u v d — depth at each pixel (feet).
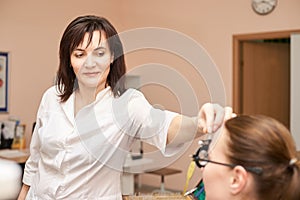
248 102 16.55
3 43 15.17
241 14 16.01
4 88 15.25
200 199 3.73
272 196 2.96
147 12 18.86
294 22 14.71
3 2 15.10
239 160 3.01
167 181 17.30
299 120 14.69
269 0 15.21
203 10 17.03
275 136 3.00
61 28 17.19
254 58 16.67
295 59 14.73
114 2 19.58
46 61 16.65
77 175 4.21
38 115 4.71
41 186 4.44
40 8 16.35
